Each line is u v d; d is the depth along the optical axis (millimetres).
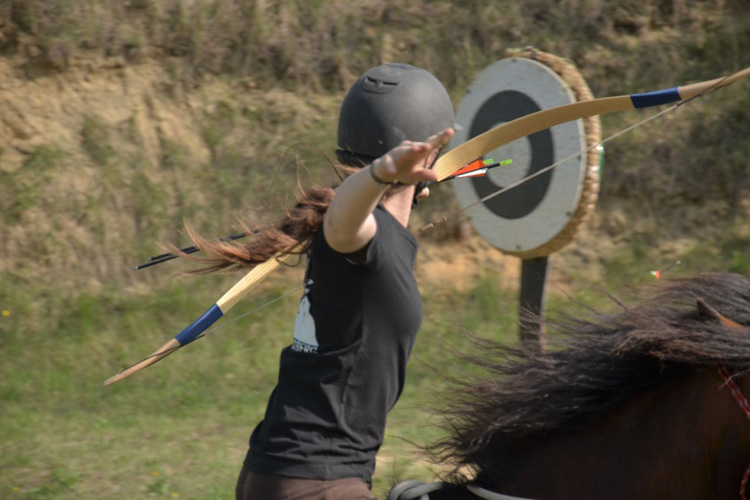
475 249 34094
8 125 33750
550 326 8992
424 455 9141
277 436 7973
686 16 36625
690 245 33500
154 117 34656
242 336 30609
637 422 7969
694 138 34750
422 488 8375
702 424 7562
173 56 35781
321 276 7738
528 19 36906
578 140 18312
